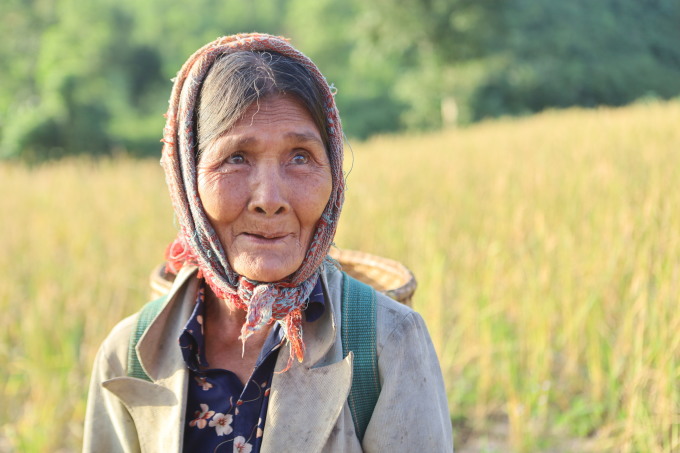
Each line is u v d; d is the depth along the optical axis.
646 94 35.50
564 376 3.81
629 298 3.60
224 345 1.17
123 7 49.12
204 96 1.02
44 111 34.69
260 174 0.99
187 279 1.20
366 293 1.16
